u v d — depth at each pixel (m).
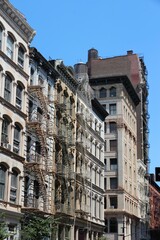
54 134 46.00
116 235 79.25
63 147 49.47
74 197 52.72
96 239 62.56
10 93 37.78
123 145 84.50
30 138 41.41
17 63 39.44
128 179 87.75
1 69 36.03
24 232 35.88
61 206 47.03
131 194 89.50
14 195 37.19
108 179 83.12
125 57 98.81
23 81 40.16
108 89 86.38
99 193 66.00
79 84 57.91
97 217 63.84
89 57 102.75
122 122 84.56
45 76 46.19
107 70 98.50
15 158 37.31
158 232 116.19
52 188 44.91
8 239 34.84
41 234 36.28
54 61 49.47
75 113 55.78
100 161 67.31
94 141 65.19
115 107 85.62
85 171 57.38
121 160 83.19
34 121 41.03
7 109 36.50
